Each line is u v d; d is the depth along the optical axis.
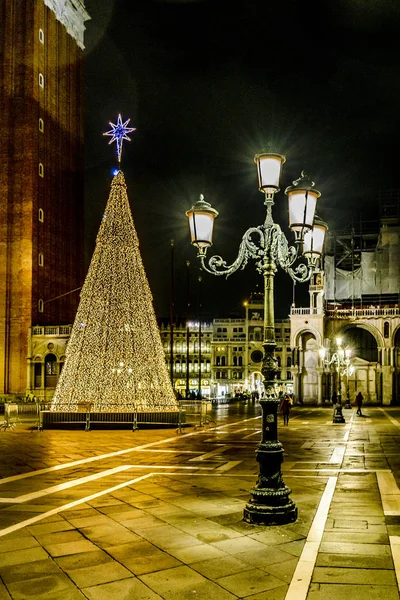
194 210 11.50
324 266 82.75
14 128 68.88
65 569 8.11
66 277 74.00
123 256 38.81
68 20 77.62
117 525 10.41
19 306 66.62
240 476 15.73
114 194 39.78
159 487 14.09
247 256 11.95
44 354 65.25
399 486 14.16
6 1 70.38
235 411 56.44
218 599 7.06
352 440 25.97
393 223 81.62
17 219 67.75
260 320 115.19
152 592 7.28
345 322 74.50
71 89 77.69
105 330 37.62
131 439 27.06
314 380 74.00
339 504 12.06
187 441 25.92
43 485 14.53
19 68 69.50
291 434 29.33
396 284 80.62
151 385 37.00
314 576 7.77
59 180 73.50
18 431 32.12
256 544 9.16
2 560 8.51
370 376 73.88
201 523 10.49
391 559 8.45
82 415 33.16
